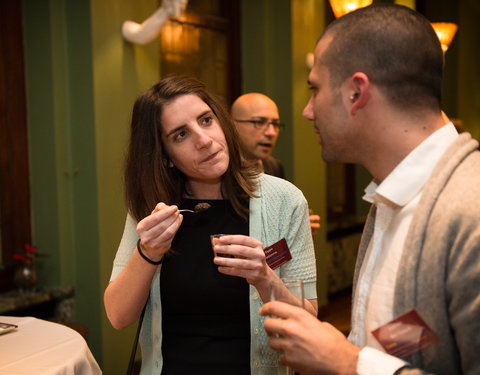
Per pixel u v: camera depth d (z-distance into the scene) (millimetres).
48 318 3176
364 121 911
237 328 1466
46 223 3213
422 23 897
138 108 1545
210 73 4359
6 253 3109
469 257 757
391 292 883
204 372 1438
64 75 3189
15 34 3123
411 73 874
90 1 3084
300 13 4637
